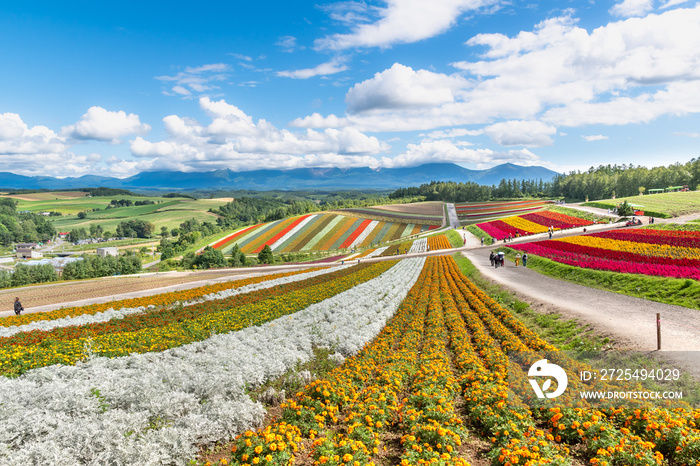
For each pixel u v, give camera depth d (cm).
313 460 747
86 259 8581
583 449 789
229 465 719
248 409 914
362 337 1627
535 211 10238
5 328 2216
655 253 3219
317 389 996
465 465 674
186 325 2019
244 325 1952
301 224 12031
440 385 1055
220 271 6862
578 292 2506
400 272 4369
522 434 783
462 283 3384
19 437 780
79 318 2486
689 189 12938
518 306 2409
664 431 742
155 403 902
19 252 14862
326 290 3100
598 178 17012
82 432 757
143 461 718
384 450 834
